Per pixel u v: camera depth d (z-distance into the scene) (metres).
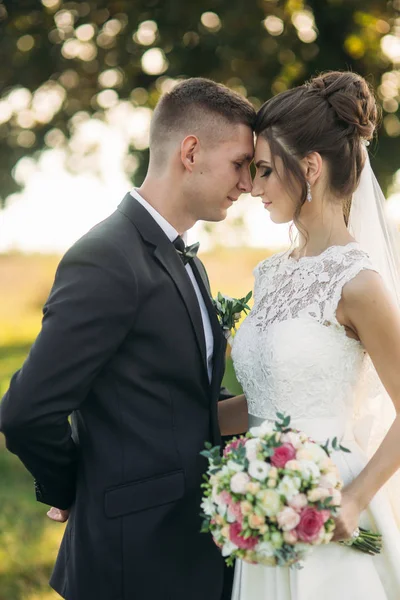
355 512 2.27
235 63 8.00
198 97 2.58
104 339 2.28
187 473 2.43
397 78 8.28
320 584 2.38
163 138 2.61
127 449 2.39
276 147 2.50
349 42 8.09
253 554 2.11
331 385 2.42
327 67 7.97
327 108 2.51
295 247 2.76
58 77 8.39
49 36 8.25
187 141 2.55
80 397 2.29
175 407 2.45
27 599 4.00
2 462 6.76
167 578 2.39
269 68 8.04
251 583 2.51
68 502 2.55
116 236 2.40
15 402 2.24
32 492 5.89
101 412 2.42
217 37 7.74
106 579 2.36
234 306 2.70
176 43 7.94
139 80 8.32
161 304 2.40
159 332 2.39
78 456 2.48
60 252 26.00
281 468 2.09
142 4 8.03
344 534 2.24
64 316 2.26
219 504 2.11
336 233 2.54
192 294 2.49
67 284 2.31
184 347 2.44
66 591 2.47
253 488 2.05
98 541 2.37
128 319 2.32
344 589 2.38
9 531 5.03
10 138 8.77
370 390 2.54
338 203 2.55
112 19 8.24
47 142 8.75
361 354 2.47
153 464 2.38
